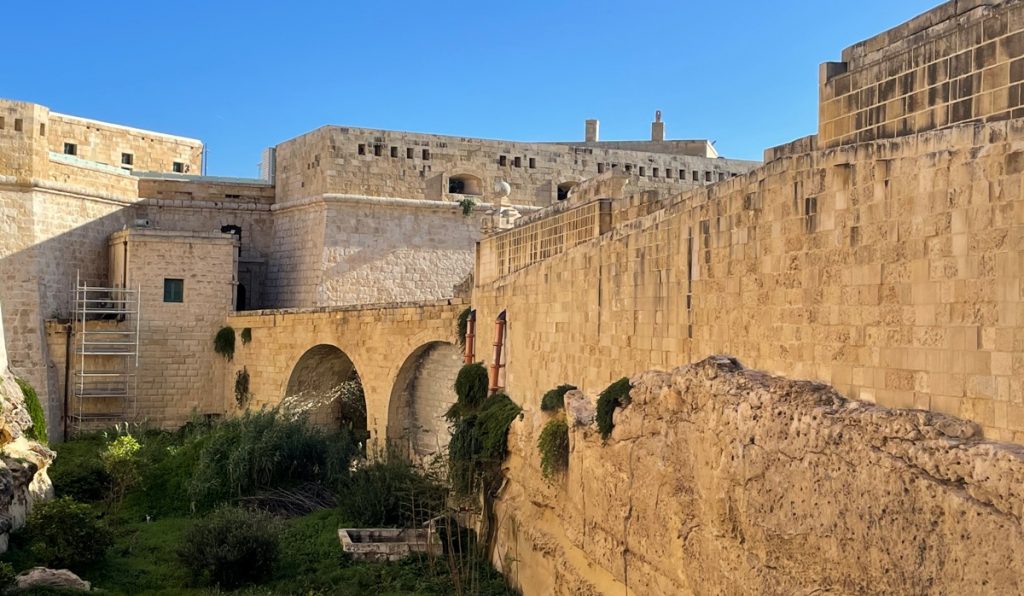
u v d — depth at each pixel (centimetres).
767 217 1427
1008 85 1051
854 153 1226
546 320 2533
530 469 2455
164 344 4966
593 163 5825
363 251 5334
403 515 3164
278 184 5866
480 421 2833
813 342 1309
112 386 4847
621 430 1853
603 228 2236
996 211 1003
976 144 1035
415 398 3972
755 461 1355
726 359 1509
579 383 2266
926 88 1183
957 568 995
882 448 1113
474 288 3381
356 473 3531
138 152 6644
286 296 5600
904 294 1135
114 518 3347
